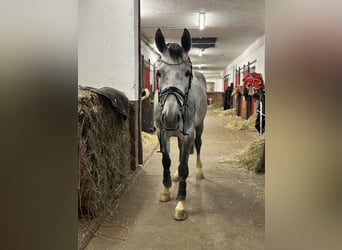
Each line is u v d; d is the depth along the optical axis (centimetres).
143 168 402
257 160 387
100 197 254
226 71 1878
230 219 242
